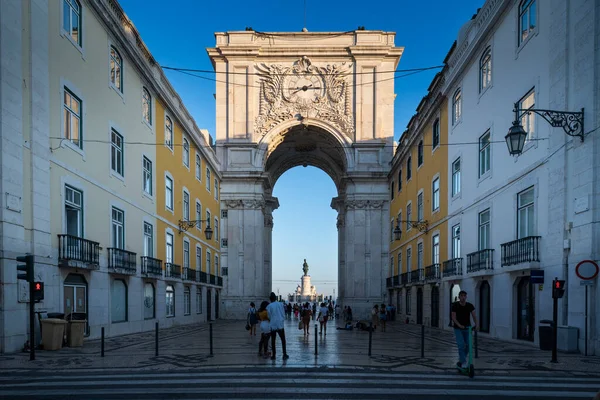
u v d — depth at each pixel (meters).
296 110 36.22
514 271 12.85
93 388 6.23
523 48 12.81
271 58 36.38
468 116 17.06
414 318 25.30
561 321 10.62
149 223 18.12
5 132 9.66
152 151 18.56
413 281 24.95
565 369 7.90
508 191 13.57
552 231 11.12
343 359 9.09
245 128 35.81
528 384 6.61
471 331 7.27
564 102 10.75
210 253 29.88
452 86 18.88
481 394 5.93
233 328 20.62
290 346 11.97
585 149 10.02
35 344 10.27
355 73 36.31
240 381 6.72
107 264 14.12
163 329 19.00
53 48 11.45
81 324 11.22
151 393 5.92
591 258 9.66
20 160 10.09
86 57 13.19
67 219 12.20
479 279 15.49
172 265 20.45
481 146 15.94
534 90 12.19
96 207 13.54
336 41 36.47
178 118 21.67
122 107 15.66
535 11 12.24
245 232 35.19
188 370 7.70
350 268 35.81
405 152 28.08
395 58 36.38
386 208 35.97
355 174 35.69
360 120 36.03
